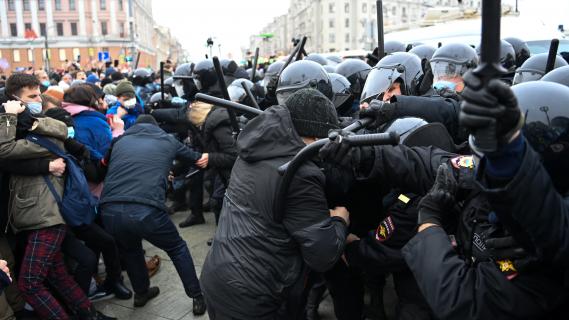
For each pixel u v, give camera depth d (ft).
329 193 6.25
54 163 9.27
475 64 9.55
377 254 6.57
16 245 10.03
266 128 5.85
